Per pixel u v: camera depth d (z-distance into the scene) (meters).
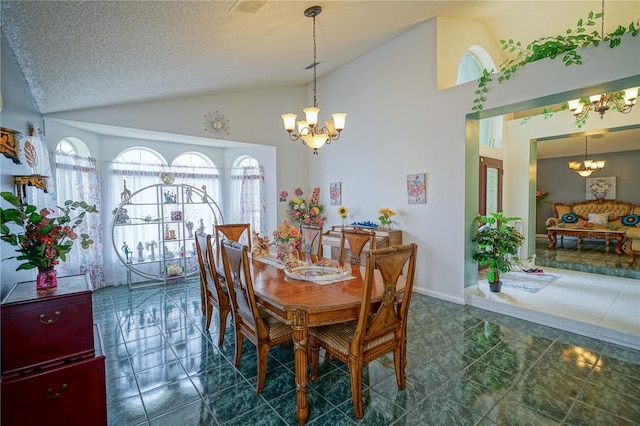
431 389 2.13
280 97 5.68
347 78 5.21
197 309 3.74
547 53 2.96
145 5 1.94
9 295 1.59
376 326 1.89
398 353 2.10
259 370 2.11
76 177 4.16
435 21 3.95
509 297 3.69
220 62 3.43
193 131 4.73
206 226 5.57
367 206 4.97
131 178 4.86
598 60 2.69
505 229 3.83
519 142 5.52
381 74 4.64
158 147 5.13
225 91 4.89
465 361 2.49
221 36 2.73
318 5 2.74
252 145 5.50
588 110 4.36
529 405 1.96
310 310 1.79
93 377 1.65
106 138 4.66
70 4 1.75
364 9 3.11
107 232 4.68
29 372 1.51
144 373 2.38
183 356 2.63
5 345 1.46
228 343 2.87
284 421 1.86
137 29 2.21
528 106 3.35
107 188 4.65
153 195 5.04
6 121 2.07
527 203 5.47
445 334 2.98
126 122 4.14
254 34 2.92
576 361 2.48
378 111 4.72
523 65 3.16
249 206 5.77
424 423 1.82
